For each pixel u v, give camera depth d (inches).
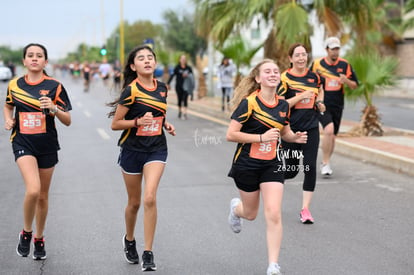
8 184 353.1
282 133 212.2
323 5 602.9
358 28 645.9
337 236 248.5
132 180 208.8
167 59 1476.4
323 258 221.3
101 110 837.8
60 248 234.5
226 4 696.4
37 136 208.1
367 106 524.1
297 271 207.8
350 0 625.3
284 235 250.2
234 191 331.0
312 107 273.9
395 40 1337.4
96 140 527.5
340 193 326.0
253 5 631.2
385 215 281.4
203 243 240.1
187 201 308.5
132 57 204.7
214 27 691.4
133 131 204.2
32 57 207.3
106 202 306.7
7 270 210.2
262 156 200.4
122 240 244.4
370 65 508.4
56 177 368.8
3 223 270.2
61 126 636.1
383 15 1229.1
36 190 203.9
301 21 593.6
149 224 204.5
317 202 306.7
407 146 450.9
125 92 202.5
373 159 419.5
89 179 362.6
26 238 216.4
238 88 207.9
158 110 204.2
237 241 242.4
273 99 204.4
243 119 200.7
